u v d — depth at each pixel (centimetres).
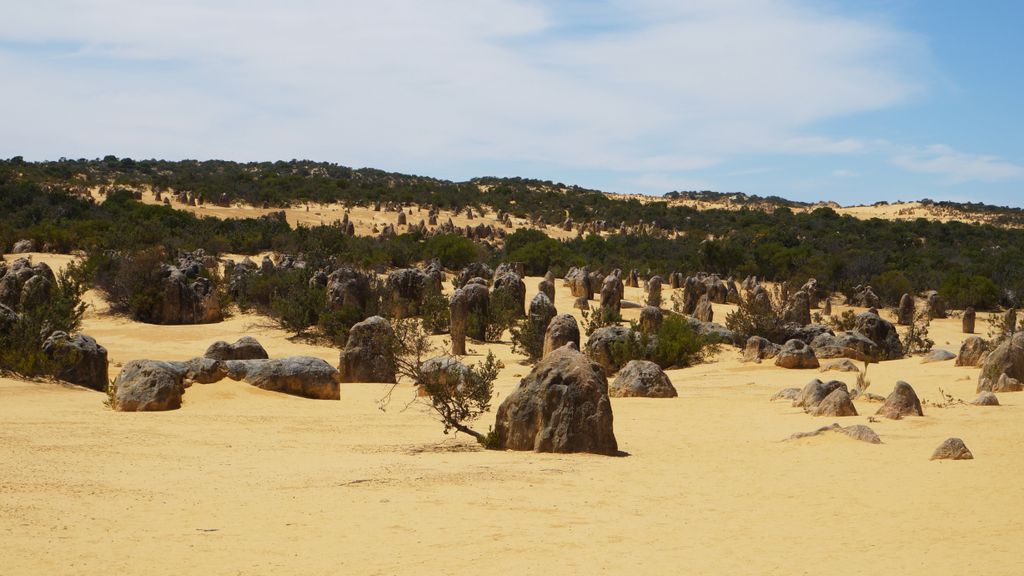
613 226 13438
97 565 889
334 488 1295
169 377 2133
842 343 3772
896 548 1007
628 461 1571
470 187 16988
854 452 1642
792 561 955
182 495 1227
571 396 1648
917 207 18262
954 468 1470
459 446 1708
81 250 6794
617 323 4369
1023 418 1995
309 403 2350
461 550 984
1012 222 15800
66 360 2508
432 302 4531
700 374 3353
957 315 6656
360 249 7444
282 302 4419
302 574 883
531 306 3844
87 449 1555
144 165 17262
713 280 6388
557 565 933
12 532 995
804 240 11212
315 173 18050
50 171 13538
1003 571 909
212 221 8925
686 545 1022
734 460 1592
